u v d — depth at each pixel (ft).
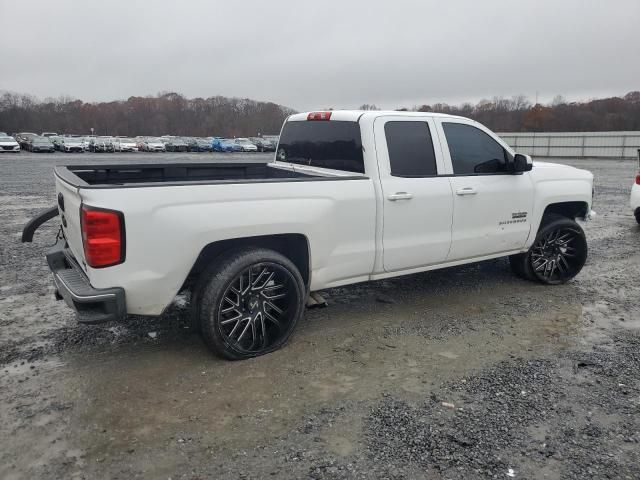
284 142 17.84
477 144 16.30
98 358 12.61
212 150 158.30
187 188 11.25
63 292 11.54
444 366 12.42
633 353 13.21
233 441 9.38
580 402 10.78
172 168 17.26
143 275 11.00
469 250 16.31
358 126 14.32
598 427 9.90
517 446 9.28
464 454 9.04
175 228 11.09
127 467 8.64
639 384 11.58
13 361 12.39
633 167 96.68
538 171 18.03
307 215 12.71
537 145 147.33
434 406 10.59
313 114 16.20
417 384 11.52
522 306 16.70
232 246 12.58
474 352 13.23
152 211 10.85
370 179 13.96
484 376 11.91
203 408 10.46
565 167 19.24
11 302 16.40
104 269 10.66
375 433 9.65
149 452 9.04
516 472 8.59
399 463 8.79
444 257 15.84
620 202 43.60
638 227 31.58
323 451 9.11
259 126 328.90
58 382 11.41
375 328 14.74
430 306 16.62
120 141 150.20
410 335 14.26
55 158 108.99
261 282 12.69
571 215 20.04
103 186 10.51
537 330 14.74
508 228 17.13
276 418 10.13
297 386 11.39
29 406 10.43
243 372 12.00
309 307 13.76
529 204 17.48
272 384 11.46
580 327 14.98
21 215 33.94
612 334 14.49
